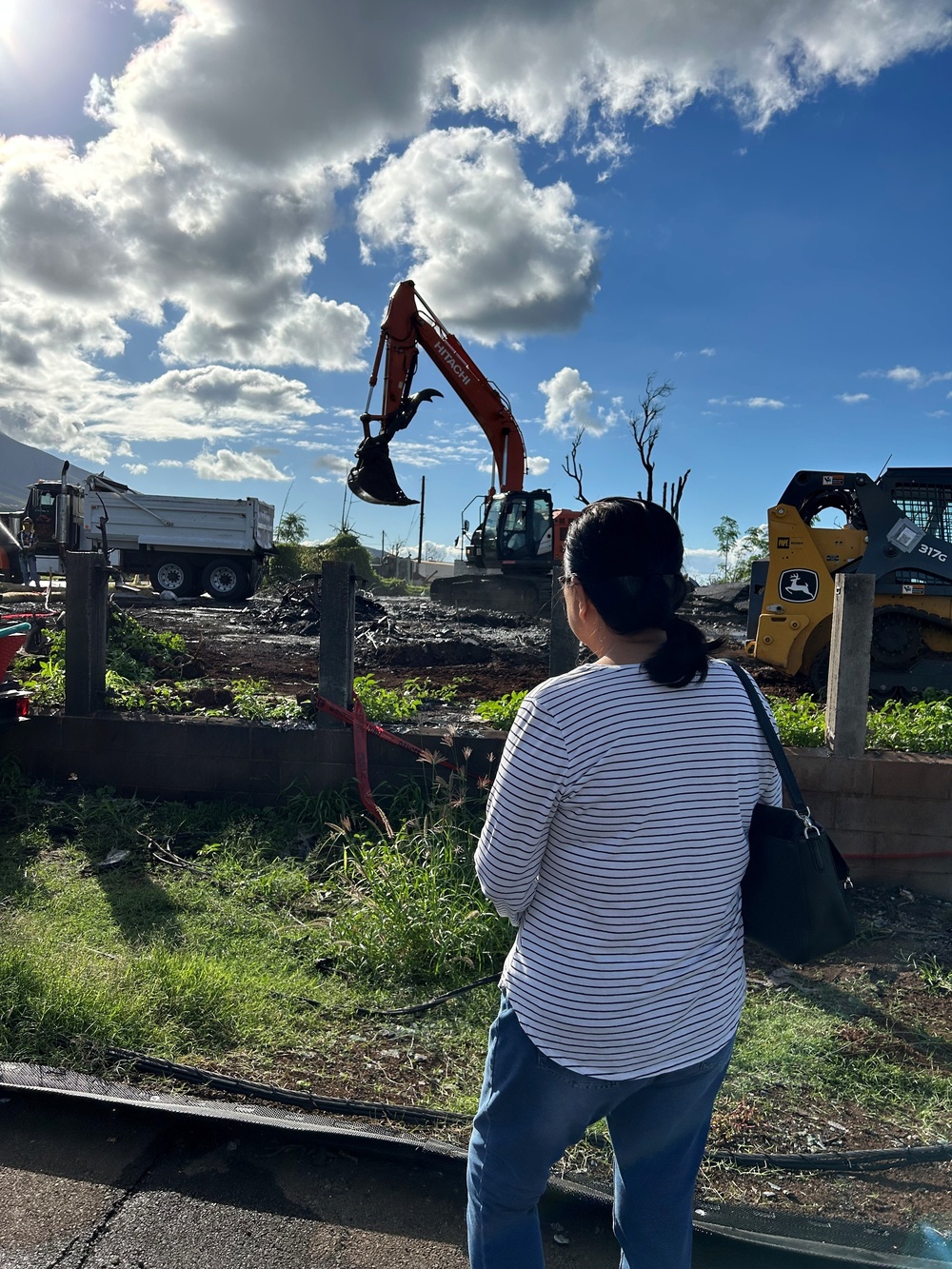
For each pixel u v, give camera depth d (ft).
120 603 68.18
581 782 5.14
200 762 19.62
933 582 32.04
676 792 5.21
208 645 42.04
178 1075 10.19
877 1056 11.66
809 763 17.21
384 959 13.43
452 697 27.86
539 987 5.28
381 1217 8.32
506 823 5.23
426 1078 10.84
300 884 16.20
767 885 5.62
